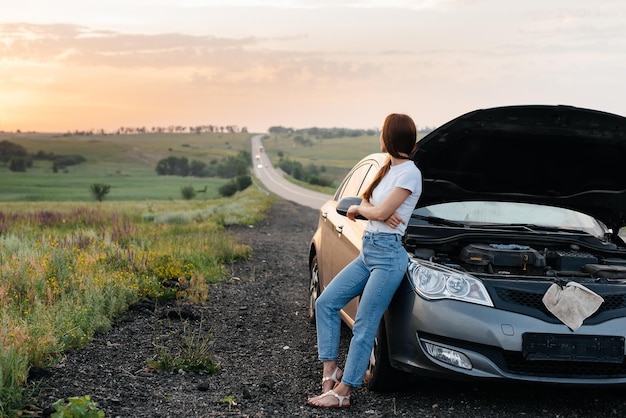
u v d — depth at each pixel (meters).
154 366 5.59
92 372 5.36
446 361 4.68
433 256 5.48
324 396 4.87
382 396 5.14
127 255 9.79
